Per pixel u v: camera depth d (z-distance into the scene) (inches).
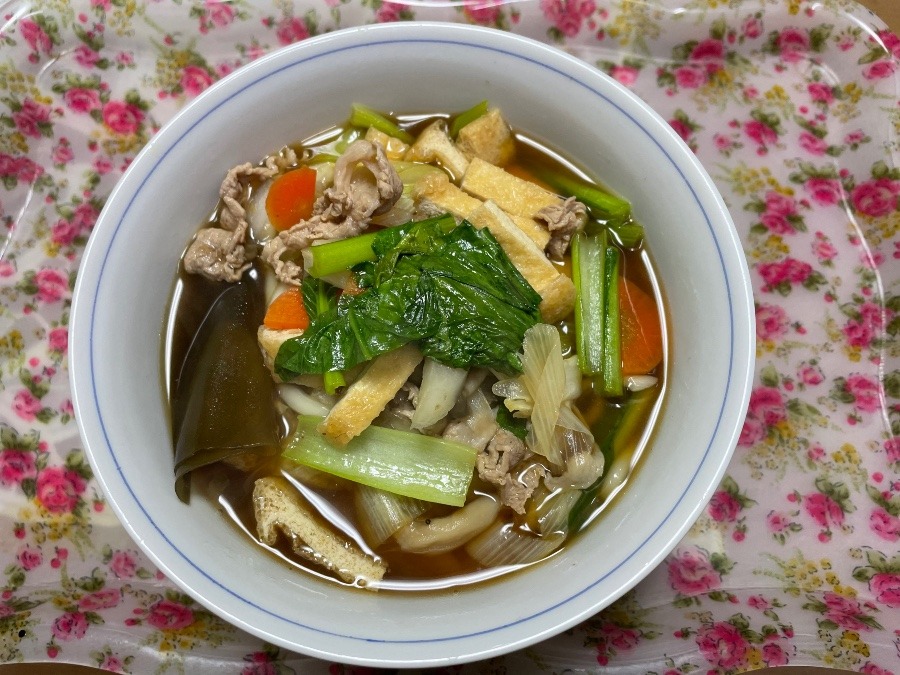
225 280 9.0
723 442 7.4
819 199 10.8
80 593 9.8
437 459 8.3
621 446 8.8
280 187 9.1
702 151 11.0
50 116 10.8
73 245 10.8
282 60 8.5
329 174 9.2
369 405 8.1
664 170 8.3
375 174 8.5
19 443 10.3
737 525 10.1
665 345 8.9
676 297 8.7
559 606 7.2
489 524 8.6
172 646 9.5
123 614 9.7
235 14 10.8
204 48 11.0
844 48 10.9
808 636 9.5
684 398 8.3
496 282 8.2
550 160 9.5
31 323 10.6
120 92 11.0
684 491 7.4
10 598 9.8
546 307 8.6
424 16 10.9
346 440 8.2
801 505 10.1
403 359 8.2
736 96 11.1
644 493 8.0
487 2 10.8
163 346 8.9
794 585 9.9
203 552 7.6
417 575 8.5
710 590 9.9
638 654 9.5
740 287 7.7
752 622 9.6
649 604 9.9
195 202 8.9
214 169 8.9
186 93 11.0
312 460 8.4
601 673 9.4
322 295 8.6
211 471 8.5
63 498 10.2
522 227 8.9
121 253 8.0
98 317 7.8
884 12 11.3
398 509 8.5
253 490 8.7
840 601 9.7
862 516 10.0
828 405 10.4
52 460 10.3
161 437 8.4
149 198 8.2
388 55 8.7
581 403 8.9
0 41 10.5
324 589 8.2
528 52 8.5
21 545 10.0
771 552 10.0
